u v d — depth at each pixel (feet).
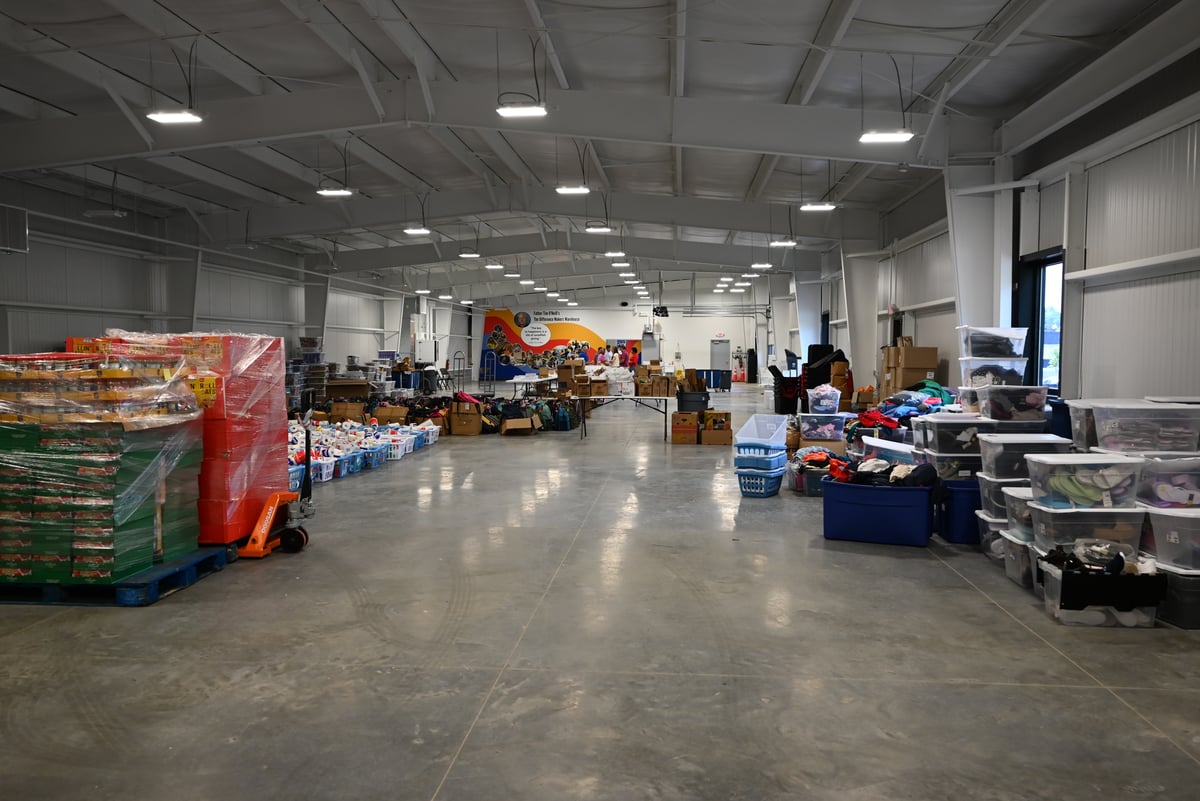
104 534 12.44
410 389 62.23
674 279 92.38
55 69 22.33
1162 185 17.56
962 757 7.64
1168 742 7.91
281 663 10.09
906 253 36.60
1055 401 17.24
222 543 14.87
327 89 23.91
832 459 21.02
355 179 37.17
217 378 14.73
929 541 16.49
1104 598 11.24
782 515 19.43
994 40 18.67
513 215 47.78
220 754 7.78
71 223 35.58
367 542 16.67
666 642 10.77
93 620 11.78
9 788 7.18
